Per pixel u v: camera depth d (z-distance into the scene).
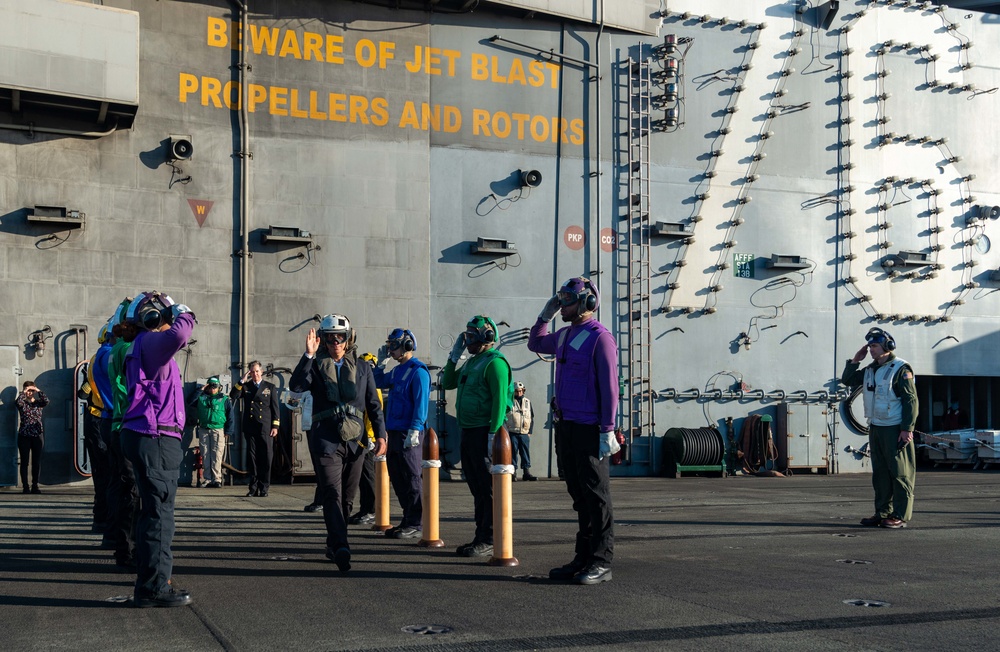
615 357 6.65
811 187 21.58
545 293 19.28
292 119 17.66
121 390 6.98
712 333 20.53
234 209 17.14
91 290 16.11
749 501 13.73
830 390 21.38
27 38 14.80
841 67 21.95
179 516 11.28
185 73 16.94
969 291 22.80
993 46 23.44
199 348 16.75
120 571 7.25
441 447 18.20
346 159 18.00
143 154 16.58
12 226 15.70
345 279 17.83
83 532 9.74
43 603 5.97
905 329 22.16
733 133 20.97
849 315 21.70
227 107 17.20
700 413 20.33
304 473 17.06
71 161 16.08
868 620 5.45
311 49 17.88
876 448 10.53
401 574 7.07
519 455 18.30
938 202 22.67
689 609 5.75
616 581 6.77
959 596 6.23
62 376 15.88
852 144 21.94
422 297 18.36
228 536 9.39
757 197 21.11
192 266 16.80
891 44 22.38
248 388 14.45
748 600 6.05
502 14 19.30
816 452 21.03
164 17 16.83
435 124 18.70
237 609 5.76
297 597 6.15
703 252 20.58
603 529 6.71
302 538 9.23
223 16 17.27
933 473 20.94
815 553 8.30
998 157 23.33
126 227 16.39
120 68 15.47
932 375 22.34
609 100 20.08
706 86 20.83
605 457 6.76
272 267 17.36
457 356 8.44
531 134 19.39
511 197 19.14
